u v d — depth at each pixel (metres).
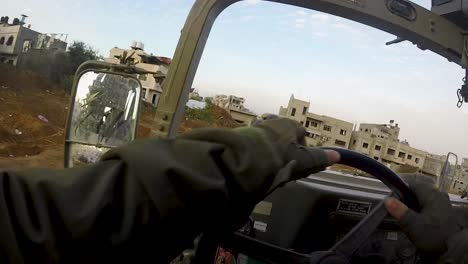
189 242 1.07
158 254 1.03
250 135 1.12
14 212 0.92
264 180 1.06
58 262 0.92
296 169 1.14
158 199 0.97
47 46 53.53
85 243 0.94
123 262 1.00
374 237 1.86
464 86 3.32
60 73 49.91
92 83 2.76
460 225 1.34
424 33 3.22
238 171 1.04
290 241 2.07
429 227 1.32
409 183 1.50
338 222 2.07
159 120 2.87
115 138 2.74
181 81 2.86
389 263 1.88
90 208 0.95
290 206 2.10
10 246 0.89
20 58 51.41
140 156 1.01
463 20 3.25
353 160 1.51
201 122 17.88
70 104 2.74
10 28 54.66
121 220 0.97
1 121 27.16
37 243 0.91
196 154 1.04
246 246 1.68
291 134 1.19
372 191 2.31
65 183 0.98
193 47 2.85
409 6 3.21
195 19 2.90
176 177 0.98
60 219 0.94
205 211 1.03
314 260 1.52
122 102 2.77
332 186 2.26
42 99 39.53
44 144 25.41
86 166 1.04
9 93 37.66
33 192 0.96
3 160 19.67
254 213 2.18
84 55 52.75
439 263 1.29
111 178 1.00
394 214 1.36
